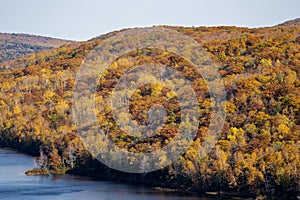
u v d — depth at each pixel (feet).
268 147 291.17
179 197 287.07
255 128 311.88
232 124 323.57
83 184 338.34
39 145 487.20
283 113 317.01
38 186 332.39
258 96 340.80
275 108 322.34
